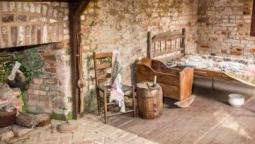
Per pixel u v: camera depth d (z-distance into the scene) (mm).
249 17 6102
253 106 4891
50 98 4281
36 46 4172
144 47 5492
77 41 4066
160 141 3680
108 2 4551
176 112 4629
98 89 4395
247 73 4809
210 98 5266
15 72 4234
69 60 4125
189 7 6500
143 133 3893
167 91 4848
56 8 3822
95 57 4387
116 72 4312
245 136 3824
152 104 4293
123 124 4164
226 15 6418
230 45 6508
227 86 5875
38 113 4398
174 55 6168
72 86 4199
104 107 4188
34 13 3588
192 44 6859
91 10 4297
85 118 4328
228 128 4059
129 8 4973
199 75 5133
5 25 3330
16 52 4293
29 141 3625
